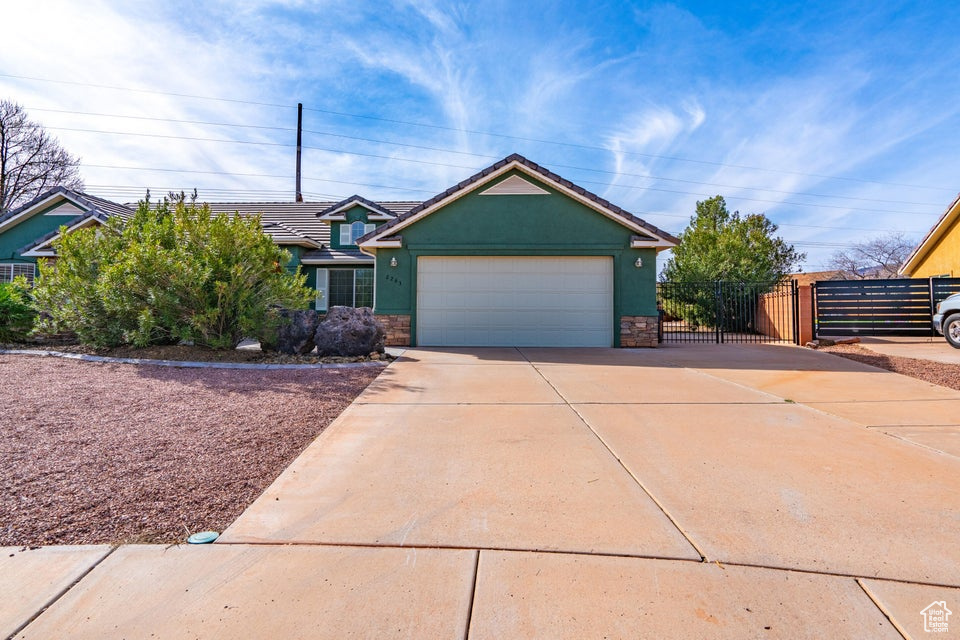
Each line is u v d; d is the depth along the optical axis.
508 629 1.97
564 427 4.80
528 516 2.93
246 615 2.04
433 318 12.33
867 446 4.24
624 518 2.91
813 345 11.80
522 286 12.28
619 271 12.15
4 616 2.01
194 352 8.83
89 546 2.55
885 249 32.47
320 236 19.89
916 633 1.95
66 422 4.71
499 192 12.27
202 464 3.73
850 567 2.40
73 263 9.13
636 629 1.97
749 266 20.36
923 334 13.59
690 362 9.10
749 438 4.47
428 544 2.61
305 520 2.87
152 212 10.11
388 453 4.04
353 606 2.10
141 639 1.89
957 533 2.73
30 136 30.33
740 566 2.41
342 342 9.32
